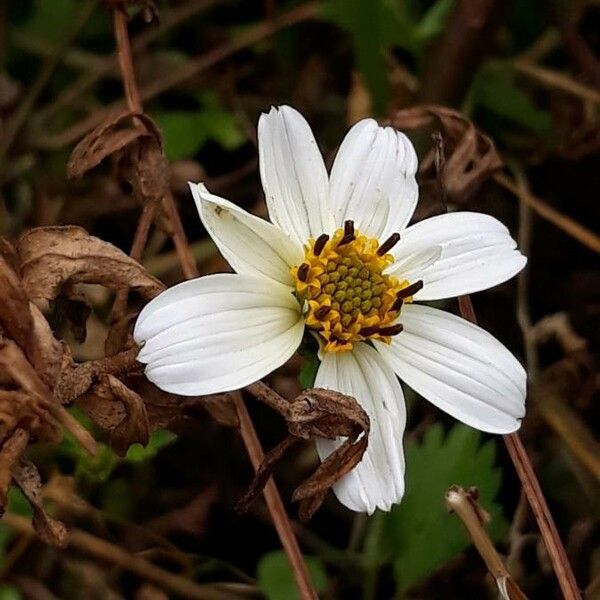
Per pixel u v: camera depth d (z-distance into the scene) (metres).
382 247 0.18
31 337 0.18
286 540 0.19
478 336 0.18
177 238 0.20
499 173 0.24
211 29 0.26
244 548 0.22
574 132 0.25
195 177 0.25
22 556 0.22
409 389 0.23
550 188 0.25
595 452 0.23
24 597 0.22
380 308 0.18
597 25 0.27
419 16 0.27
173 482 0.23
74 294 0.19
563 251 0.25
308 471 0.23
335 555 0.22
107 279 0.18
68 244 0.18
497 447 0.23
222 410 0.19
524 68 0.26
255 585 0.22
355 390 0.18
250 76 0.26
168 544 0.22
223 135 0.25
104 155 0.20
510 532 0.22
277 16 0.26
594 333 0.24
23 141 0.25
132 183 0.20
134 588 0.22
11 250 0.18
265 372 0.17
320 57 0.26
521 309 0.24
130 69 0.21
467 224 0.19
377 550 0.22
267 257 0.18
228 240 0.18
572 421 0.23
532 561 0.22
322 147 0.26
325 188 0.18
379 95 0.24
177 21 0.26
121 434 0.18
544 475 0.23
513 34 0.27
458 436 0.21
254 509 0.23
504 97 0.25
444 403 0.18
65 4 0.26
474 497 0.19
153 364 0.17
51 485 0.21
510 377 0.18
